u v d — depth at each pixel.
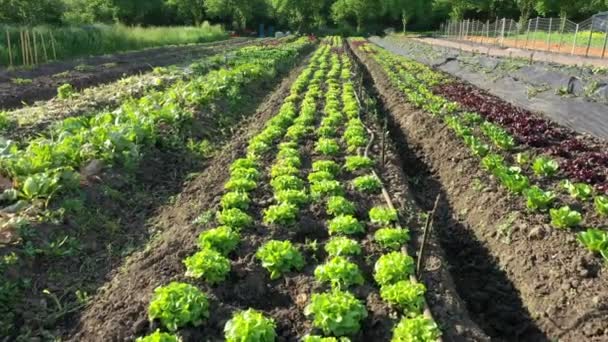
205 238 6.80
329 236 7.62
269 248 6.59
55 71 22.23
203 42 50.31
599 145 12.37
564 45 36.19
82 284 6.57
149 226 8.29
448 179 10.99
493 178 9.84
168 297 5.47
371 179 9.38
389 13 83.44
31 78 19.94
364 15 77.50
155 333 4.93
